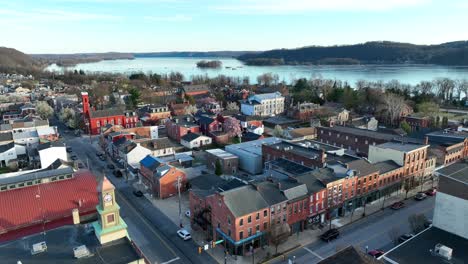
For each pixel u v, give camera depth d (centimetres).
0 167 10400
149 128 13138
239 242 5581
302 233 6419
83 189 5734
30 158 10512
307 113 16638
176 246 6003
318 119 15300
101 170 9900
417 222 6119
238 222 5538
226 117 14088
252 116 15138
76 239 4025
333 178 6962
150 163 8556
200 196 6391
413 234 6150
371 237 6234
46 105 17675
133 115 14975
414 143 9075
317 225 6700
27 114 16588
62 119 16700
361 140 10812
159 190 7869
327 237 6122
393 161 8431
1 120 16262
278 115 17862
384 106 16725
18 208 5184
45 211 5225
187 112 17138
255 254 5744
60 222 5162
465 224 5400
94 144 12794
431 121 14212
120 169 9819
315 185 6706
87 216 5231
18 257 3653
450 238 5422
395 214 7156
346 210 7250
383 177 7869
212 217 6056
